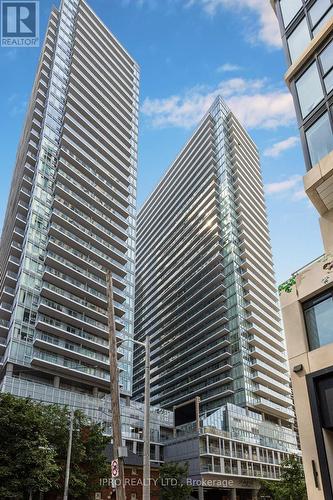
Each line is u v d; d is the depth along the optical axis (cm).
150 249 16600
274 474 8344
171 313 13575
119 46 13150
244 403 9775
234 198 13162
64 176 9181
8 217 11138
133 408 8094
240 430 8675
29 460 2600
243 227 12594
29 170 9175
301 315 1617
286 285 1731
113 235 9981
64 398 7050
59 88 10375
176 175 16250
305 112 1809
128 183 11106
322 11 1847
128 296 9731
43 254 8256
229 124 14750
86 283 8769
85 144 10150
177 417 7794
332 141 1623
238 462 7619
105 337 8594
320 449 1365
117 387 1179
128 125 12031
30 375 7319
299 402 1501
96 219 9644
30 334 7344
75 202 9244
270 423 9750
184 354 12144
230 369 10550
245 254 12025
